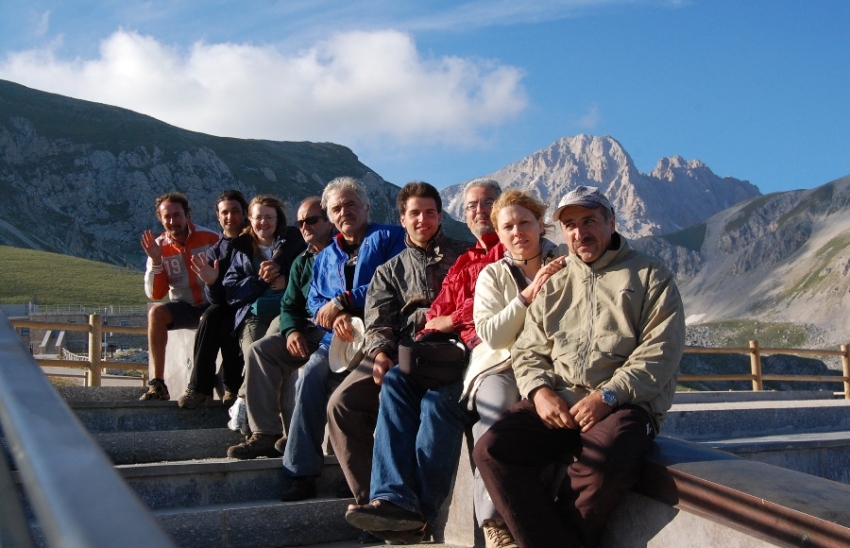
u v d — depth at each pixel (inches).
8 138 6624.0
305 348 239.3
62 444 54.8
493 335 178.7
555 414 157.5
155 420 271.7
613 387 154.7
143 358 1760.6
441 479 187.6
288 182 7411.4
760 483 134.4
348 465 204.2
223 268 278.7
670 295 161.6
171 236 309.6
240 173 7190.0
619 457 150.3
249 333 265.3
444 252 216.8
